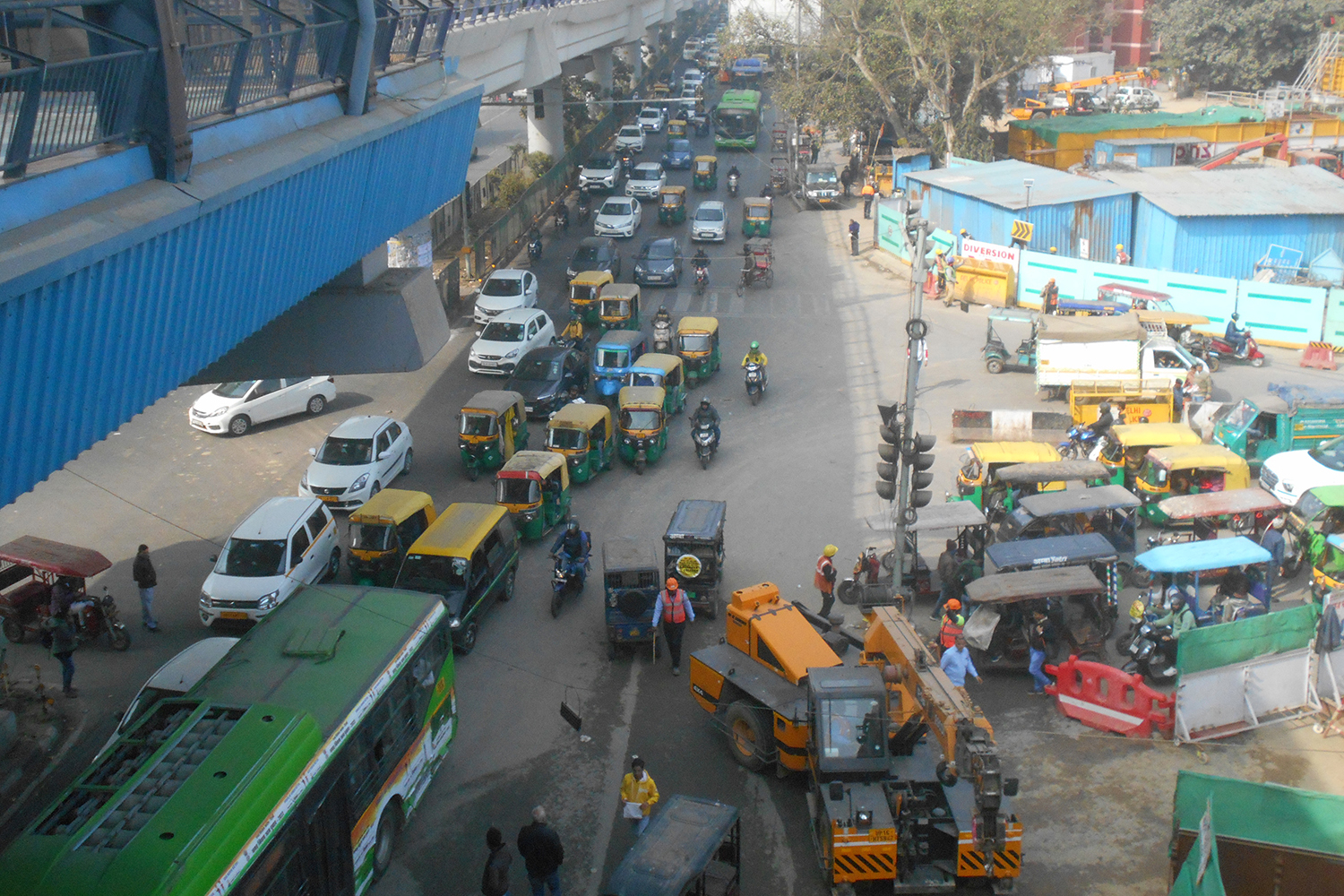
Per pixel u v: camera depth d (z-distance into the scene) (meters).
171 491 25.53
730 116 68.75
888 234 46.84
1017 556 18.28
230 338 14.58
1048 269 38.91
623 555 18.78
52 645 17.47
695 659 16.47
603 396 31.23
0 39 10.95
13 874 9.09
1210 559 17.89
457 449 27.86
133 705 14.88
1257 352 33.44
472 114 25.02
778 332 37.50
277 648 13.55
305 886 11.14
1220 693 15.94
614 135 74.25
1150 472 22.50
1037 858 13.55
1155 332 31.80
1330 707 16.53
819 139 64.38
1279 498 20.39
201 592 20.52
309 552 20.53
